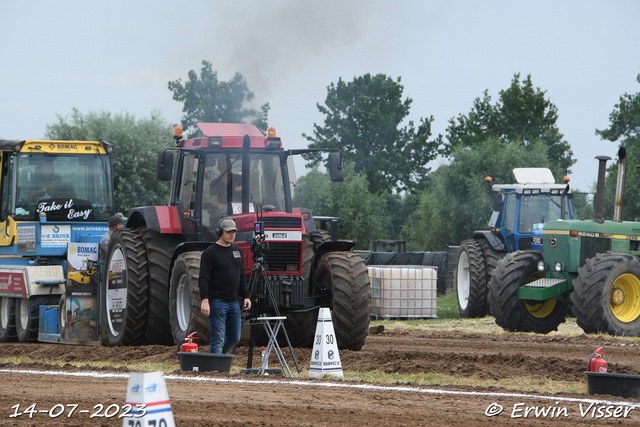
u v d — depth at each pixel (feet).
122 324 140.67
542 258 179.83
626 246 172.55
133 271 138.41
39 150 171.83
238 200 128.36
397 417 66.64
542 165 463.83
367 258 354.74
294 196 135.13
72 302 151.12
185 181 136.36
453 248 334.03
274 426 62.54
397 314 246.68
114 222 153.89
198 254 121.70
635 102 529.45
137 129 460.55
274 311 114.73
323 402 74.08
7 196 171.22
